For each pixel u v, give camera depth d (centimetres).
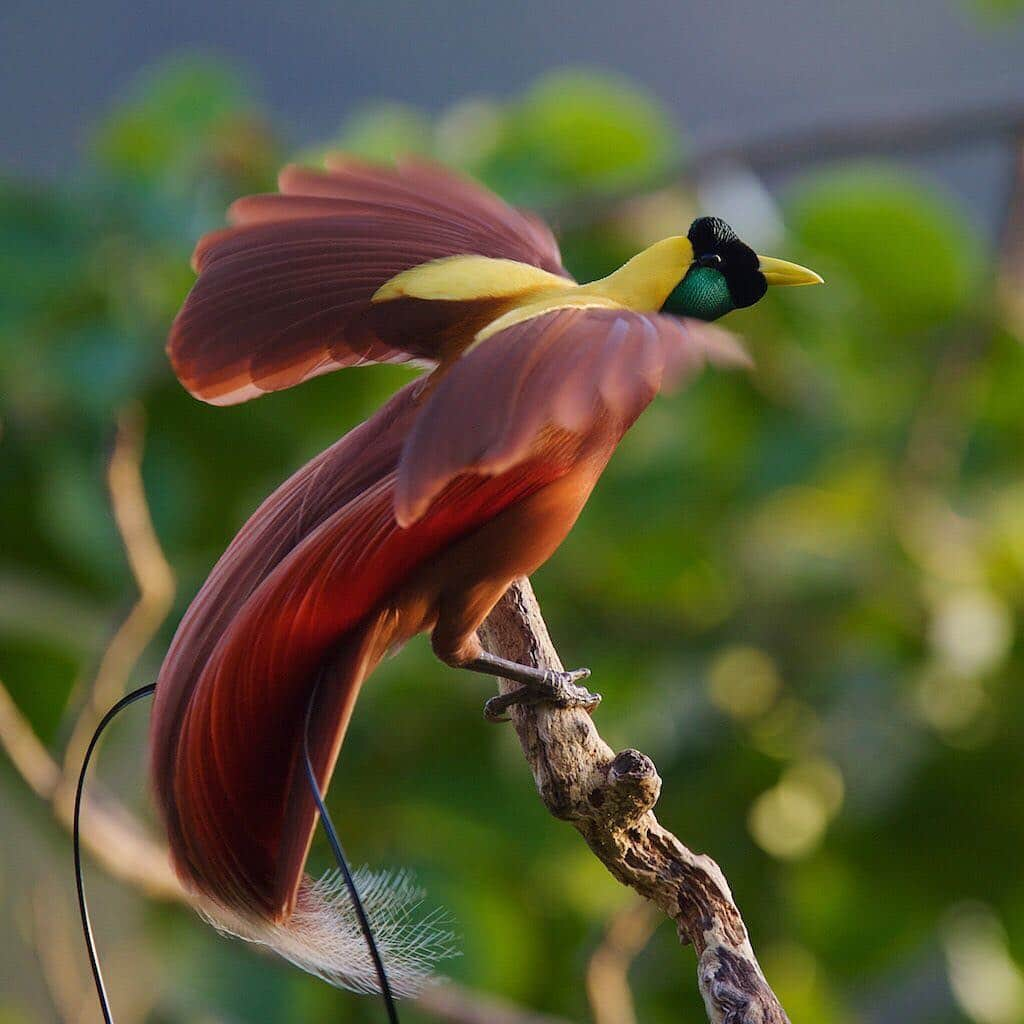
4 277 845
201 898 789
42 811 841
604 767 795
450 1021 835
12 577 845
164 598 834
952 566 852
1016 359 857
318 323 795
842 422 852
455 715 845
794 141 859
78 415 842
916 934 847
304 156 859
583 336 775
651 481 848
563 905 845
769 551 852
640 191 853
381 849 843
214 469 848
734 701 848
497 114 865
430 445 774
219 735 787
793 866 845
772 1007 793
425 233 799
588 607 853
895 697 845
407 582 789
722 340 775
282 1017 840
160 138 859
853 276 859
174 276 848
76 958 847
